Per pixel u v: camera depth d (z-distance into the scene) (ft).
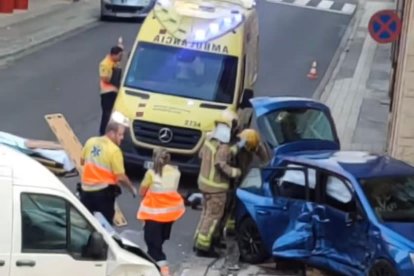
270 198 57.16
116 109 74.90
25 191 37.70
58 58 125.49
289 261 56.34
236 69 78.02
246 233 58.49
